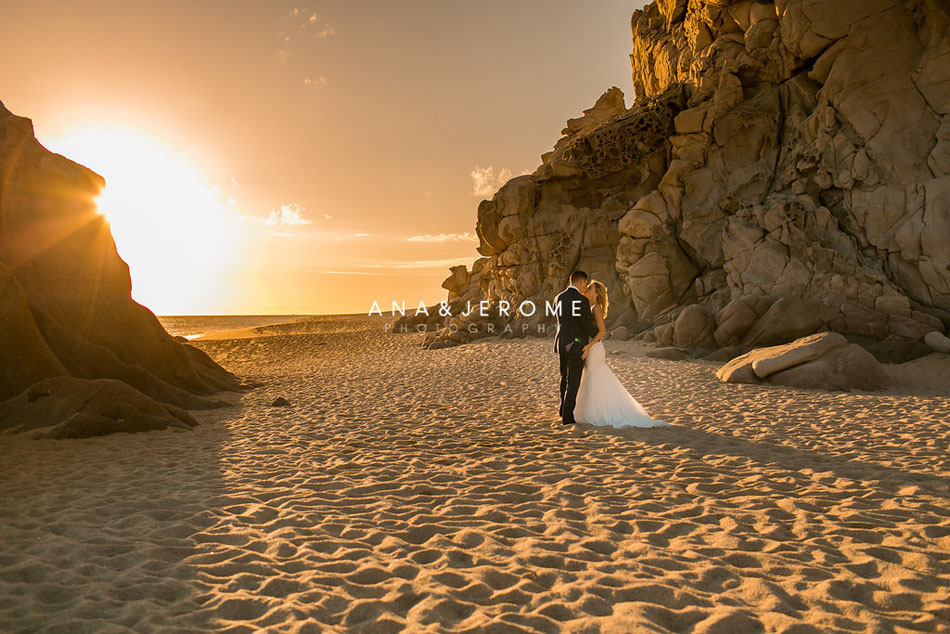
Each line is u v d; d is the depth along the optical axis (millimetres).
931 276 13281
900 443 5816
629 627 2342
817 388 9625
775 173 17328
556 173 21562
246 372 16469
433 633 2320
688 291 18188
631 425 6867
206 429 7477
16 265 9281
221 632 2369
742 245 16125
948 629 2316
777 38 17453
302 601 2646
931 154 13812
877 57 15117
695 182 18156
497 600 2666
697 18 21250
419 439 6523
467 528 3602
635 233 18719
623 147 20203
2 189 9477
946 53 14172
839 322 13312
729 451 5566
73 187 10352
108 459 5676
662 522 3699
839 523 3596
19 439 6527
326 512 3982
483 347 18688
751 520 3705
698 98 18984
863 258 14438
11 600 2617
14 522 3791
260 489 4574
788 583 2789
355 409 8922
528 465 5188
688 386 10312
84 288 10055
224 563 3090
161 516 3910
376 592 2762
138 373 9219
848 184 14844
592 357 7090
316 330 31703
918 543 3234
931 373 10750
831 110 15547
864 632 2312
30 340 7852
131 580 2869
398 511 4016
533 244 21688
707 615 2469
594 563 3031
